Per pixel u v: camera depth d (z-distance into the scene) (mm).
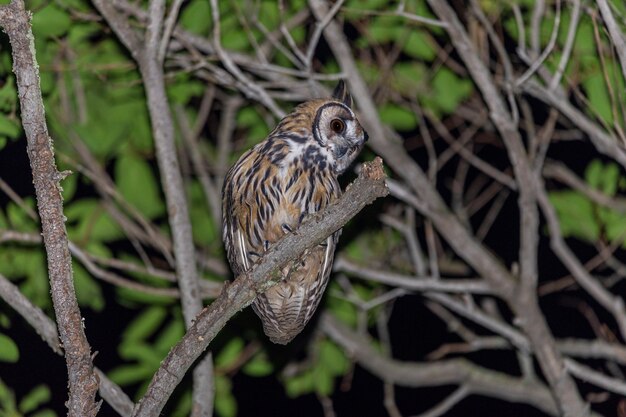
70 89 12812
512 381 13227
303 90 12367
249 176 9445
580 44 11000
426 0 11352
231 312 6891
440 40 12820
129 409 9305
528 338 12070
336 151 9516
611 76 10766
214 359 12781
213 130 14852
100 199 12602
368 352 13391
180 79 12445
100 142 12945
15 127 10430
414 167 11906
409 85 12805
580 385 15938
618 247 14227
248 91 11266
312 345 13648
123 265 11406
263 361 13305
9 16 6035
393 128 13141
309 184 9438
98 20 11164
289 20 12070
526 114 12031
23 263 12094
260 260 6910
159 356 12141
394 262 14406
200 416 10000
